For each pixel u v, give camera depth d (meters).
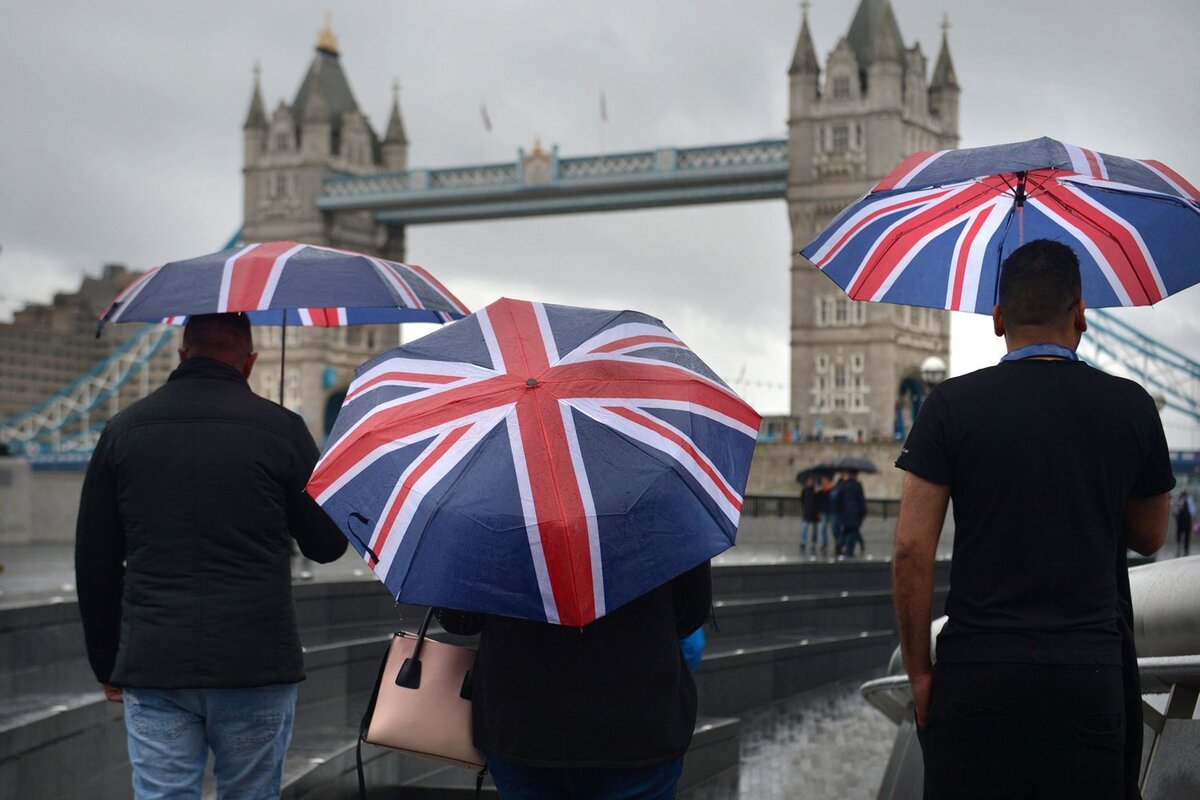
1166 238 4.89
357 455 3.97
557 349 4.16
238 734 4.83
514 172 111.00
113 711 8.10
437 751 4.34
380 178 117.62
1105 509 3.97
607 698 4.00
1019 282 4.20
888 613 19.16
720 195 105.69
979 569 3.98
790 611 16.97
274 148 123.50
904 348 103.12
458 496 3.79
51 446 150.62
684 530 3.83
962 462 4.01
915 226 5.20
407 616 13.00
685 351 4.36
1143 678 5.49
